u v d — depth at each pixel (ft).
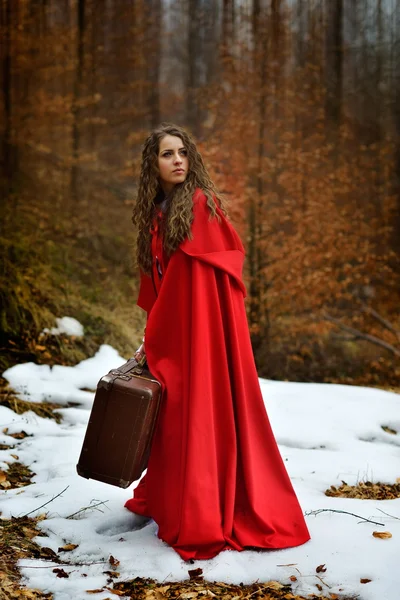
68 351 20.36
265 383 19.07
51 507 9.91
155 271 9.43
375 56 32.91
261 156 31.17
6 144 29.91
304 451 13.42
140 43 32.24
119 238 30.53
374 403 16.94
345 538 8.78
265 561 8.13
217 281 9.00
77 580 7.59
